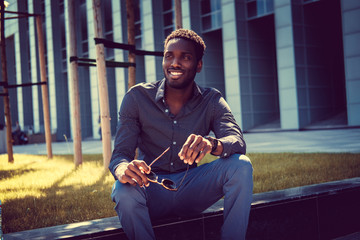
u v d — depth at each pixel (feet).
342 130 66.44
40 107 132.87
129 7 22.90
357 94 70.28
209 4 91.15
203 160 26.55
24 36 141.38
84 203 11.91
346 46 71.41
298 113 78.23
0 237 6.19
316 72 80.79
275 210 9.04
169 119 7.66
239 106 86.48
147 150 7.95
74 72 25.64
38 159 35.60
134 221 6.61
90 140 111.86
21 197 13.53
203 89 8.00
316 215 9.76
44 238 6.89
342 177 15.58
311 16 80.18
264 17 85.20
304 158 23.94
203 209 7.79
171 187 6.34
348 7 70.74
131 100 7.72
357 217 10.66
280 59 80.33
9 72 151.33
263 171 18.39
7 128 33.14
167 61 7.43
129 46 22.91
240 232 6.96
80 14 118.62
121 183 6.62
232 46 86.63
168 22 97.25
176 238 7.73
